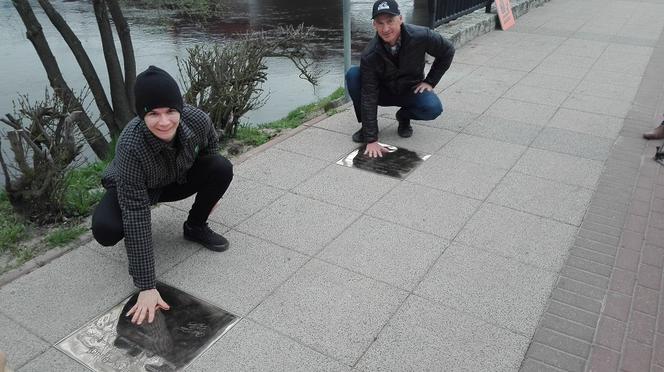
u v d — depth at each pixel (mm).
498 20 8742
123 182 2588
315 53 9039
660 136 4766
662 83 6234
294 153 4512
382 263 3156
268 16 12062
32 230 3445
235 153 4602
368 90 4277
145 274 2717
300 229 3473
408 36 4078
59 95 4270
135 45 9617
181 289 2932
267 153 4512
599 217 3631
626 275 3078
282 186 3986
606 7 10570
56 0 13695
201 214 3201
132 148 2543
